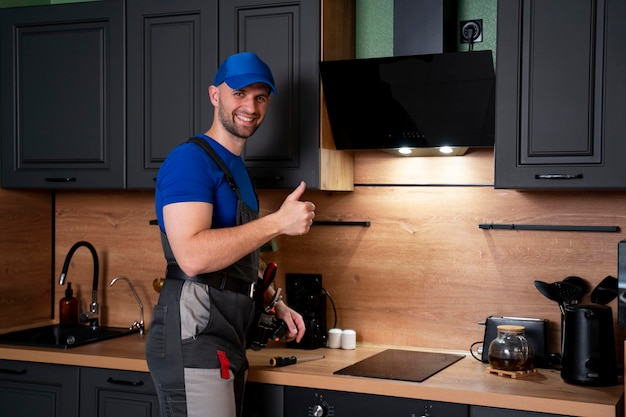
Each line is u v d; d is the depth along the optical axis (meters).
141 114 2.91
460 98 2.51
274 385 2.51
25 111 3.09
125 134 2.94
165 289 2.33
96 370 2.74
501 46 2.44
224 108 2.38
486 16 2.79
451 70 2.47
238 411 2.39
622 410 2.22
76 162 3.02
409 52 2.65
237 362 2.36
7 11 3.09
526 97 2.42
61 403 2.80
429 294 2.88
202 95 2.82
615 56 2.32
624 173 2.32
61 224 3.43
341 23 2.84
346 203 3.01
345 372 2.47
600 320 2.31
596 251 2.65
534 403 2.16
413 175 2.91
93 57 2.98
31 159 3.09
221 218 2.29
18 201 3.24
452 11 2.76
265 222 2.19
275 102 2.73
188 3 2.82
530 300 2.74
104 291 3.39
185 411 2.28
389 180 2.95
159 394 2.34
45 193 3.39
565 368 2.35
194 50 2.83
